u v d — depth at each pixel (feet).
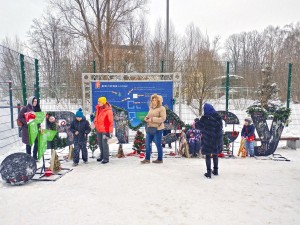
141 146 25.85
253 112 24.80
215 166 18.72
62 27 67.10
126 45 73.67
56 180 17.81
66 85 39.68
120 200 14.33
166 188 16.06
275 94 50.16
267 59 83.46
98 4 63.05
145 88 31.09
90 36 63.62
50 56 91.71
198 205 13.67
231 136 25.63
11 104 37.50
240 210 13.12
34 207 13.52
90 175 18.83
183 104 47.19
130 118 31.37
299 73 48.44
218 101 47.16
